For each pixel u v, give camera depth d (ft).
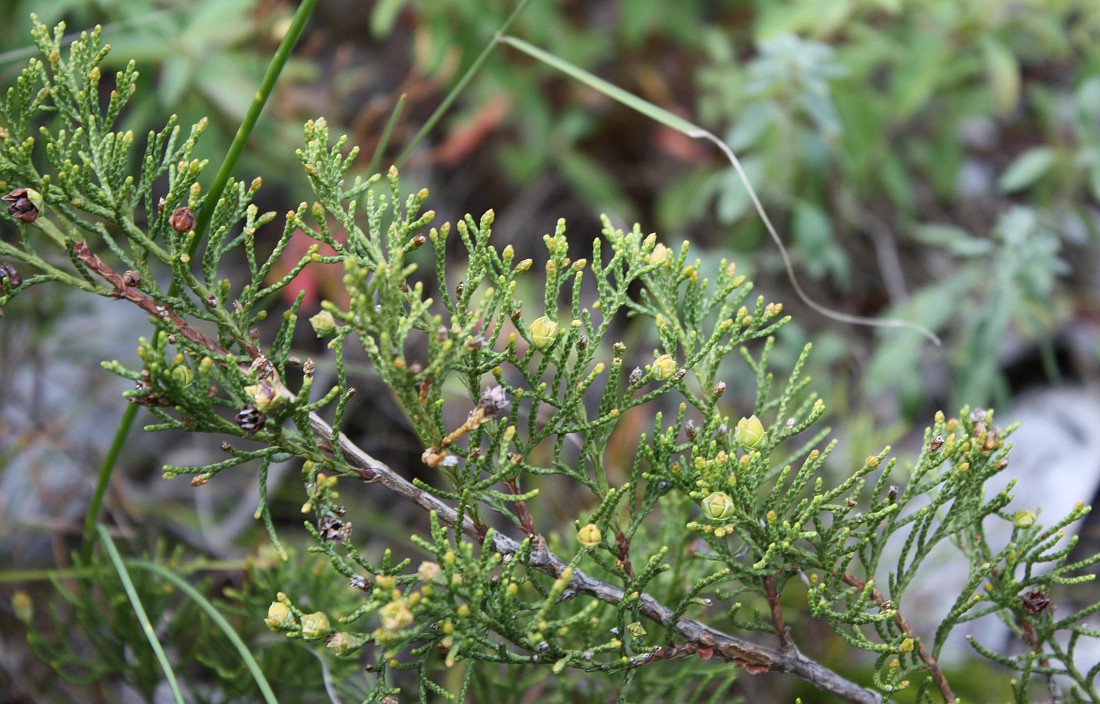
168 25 1.76
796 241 2.10
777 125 2.02
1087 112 2.05
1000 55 2.05
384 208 1.23
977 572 1.24
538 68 2.22
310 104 2.02
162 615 1.49
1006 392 1.78
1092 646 1.63
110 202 1.20
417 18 2.17
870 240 2.39
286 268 1.77
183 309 1.21
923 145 2.34
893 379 1.88
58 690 1.61
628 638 1.28
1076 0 2.39
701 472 1.20
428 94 2.22
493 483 1.20
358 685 1.45
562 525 1.61
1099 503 1.91
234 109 1.77
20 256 1.20
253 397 1.17
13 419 1.89
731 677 1.38
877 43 2.18
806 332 2.22
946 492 1.22
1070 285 2.32
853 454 1.72
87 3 1.72
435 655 1.47
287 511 1.91
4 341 1.77
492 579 1.19
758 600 1.55
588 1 2.45
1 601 1.67
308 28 2.29
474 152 2.28
